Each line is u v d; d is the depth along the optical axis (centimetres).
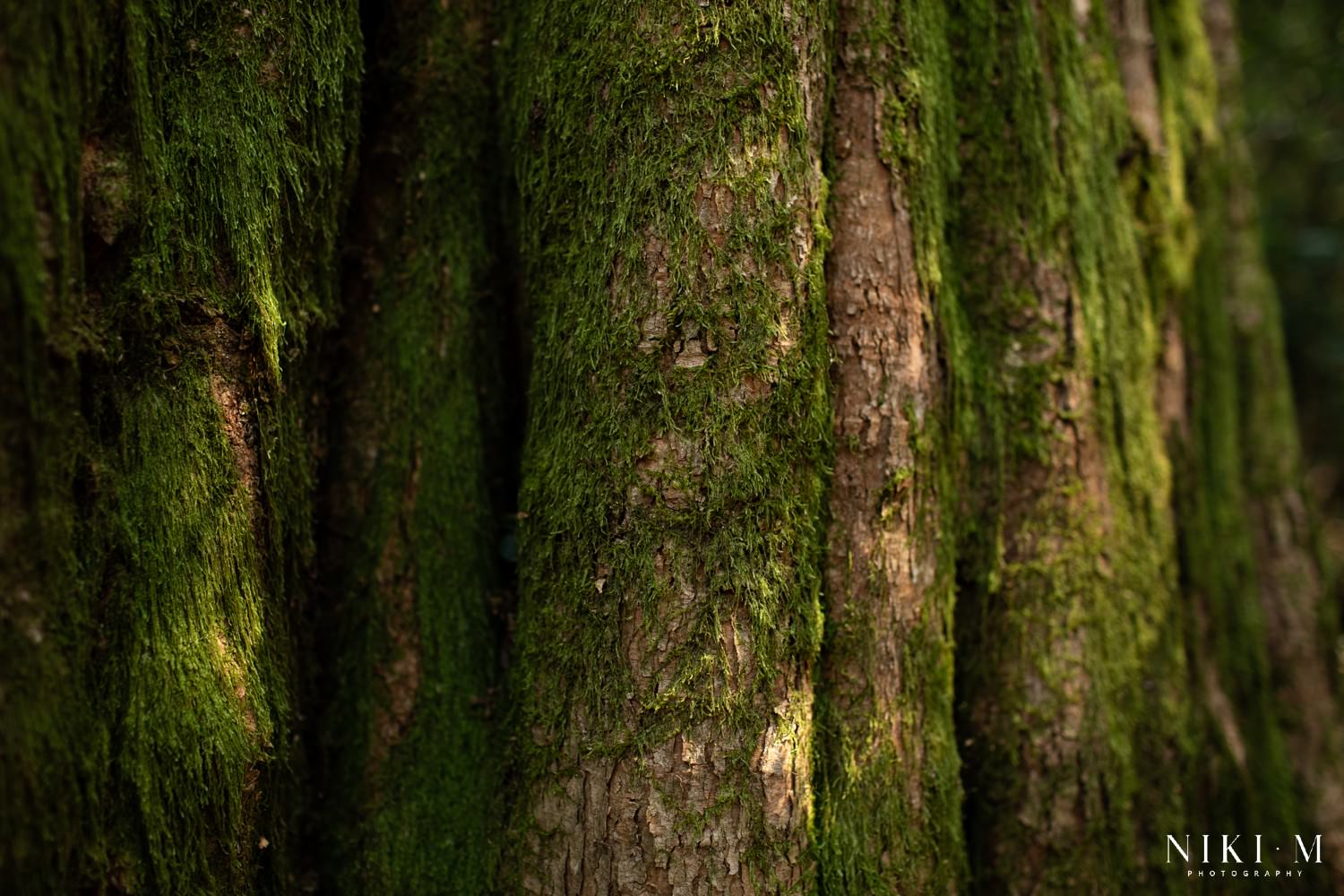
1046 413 222
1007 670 220
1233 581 277
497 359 215
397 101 206
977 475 221
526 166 192
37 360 144
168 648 161
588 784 176
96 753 154
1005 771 219
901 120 197
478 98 209
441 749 203
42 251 145
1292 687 290
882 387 193
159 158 163
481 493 210
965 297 224
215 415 168
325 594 208
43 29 143
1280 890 256
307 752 204
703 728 171
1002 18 223
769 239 173
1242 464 299
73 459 152
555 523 182
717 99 170
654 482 172
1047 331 223
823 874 185
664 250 172
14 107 139
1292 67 621
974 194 225
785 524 176
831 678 192
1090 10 241
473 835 198
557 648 181
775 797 174
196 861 163
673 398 171
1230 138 312
